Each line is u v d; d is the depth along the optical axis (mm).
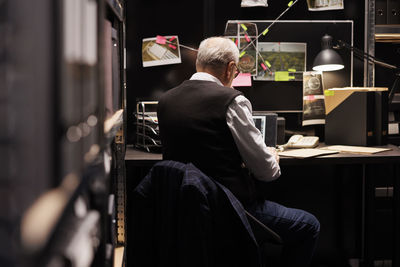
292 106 2588
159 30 2510
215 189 1446
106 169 926
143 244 1537
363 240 2635
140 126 2393
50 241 416
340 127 2391
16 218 388
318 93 2549
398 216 2264
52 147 459
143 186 1528
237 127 1604
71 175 504
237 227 1486
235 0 2520
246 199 1661
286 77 2559
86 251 608
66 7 476
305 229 1805
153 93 2535
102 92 754
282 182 2654
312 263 2678
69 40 489
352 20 2562
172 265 1470
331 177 2662
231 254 1507
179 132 1630
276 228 1772
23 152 404
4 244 374
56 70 453
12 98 383
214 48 1763
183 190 1388
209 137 1594
